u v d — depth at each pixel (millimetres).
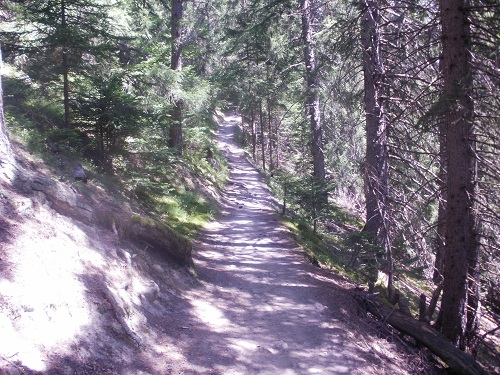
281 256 11188
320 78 16203
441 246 10219
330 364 5898
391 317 8164
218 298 7855
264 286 8828
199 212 15016
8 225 5000
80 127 10898
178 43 17484
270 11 17500
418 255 11680
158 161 12461
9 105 9891
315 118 18500
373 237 10656
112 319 5062
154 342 5457
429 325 7898
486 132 7887
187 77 17688
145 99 13320
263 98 23500
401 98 10414
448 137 7609
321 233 16828
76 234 6031
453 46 7168
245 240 12688
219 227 14375
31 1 10289
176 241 8242
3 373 3318
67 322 4422
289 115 27188
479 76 7812
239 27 21938
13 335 3762
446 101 6668
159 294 6887
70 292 4766
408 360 7023
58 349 4055
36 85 11445
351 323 7574
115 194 9906
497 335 10930
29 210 5512
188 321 6500
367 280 11305
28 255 4758
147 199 12742
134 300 6020
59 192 6477
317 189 14805
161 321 6168
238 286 8695
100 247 6324
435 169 13242
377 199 10195
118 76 11438
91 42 10766
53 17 9828
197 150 23188
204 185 18672
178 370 4953
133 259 6980
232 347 5902
